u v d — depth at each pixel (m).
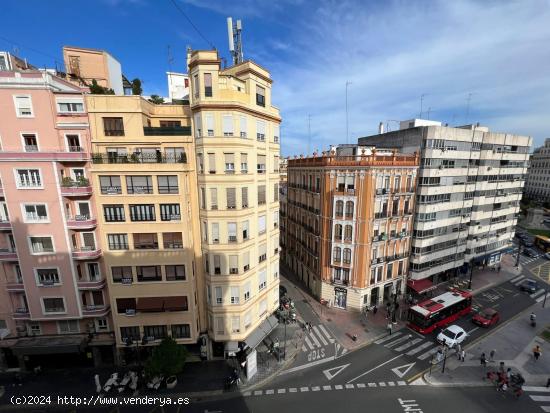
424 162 44.03
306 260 50.81
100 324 29.72
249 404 26.34
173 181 25.89
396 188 41.94
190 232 27.47
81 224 26.33
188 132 26.77
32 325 28.97
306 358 32.88
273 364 31.72
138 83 38.41
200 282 29.59
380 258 42.94
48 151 25.33
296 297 47.88
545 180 148.75
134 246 26.78
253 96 27.33
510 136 54.50
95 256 27.00
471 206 53.53
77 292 27.77
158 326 28.69
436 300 40.75
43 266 26.88
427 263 48.69
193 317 28.56
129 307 27.88
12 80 24.05
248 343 30.16
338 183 41.09
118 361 30.66
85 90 28.81
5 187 24.95
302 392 27.77
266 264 32.59
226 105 24.72
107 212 26.00
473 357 33.00
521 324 40.47
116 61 37.53
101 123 26.03
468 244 55.75
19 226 25.81
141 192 25.81
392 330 38.47
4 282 27.56
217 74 24.42
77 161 25.94
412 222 46.19
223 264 27.86
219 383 28.75
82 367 30.73
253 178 28.33
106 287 28.61
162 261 27.16
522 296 49.56
